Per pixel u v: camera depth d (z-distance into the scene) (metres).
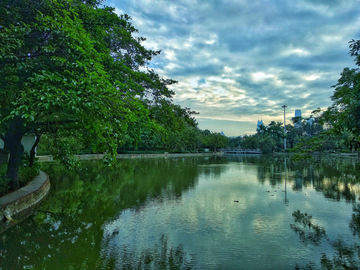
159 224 8.36
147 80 11.79
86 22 9.45
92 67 6.39
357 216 9.16
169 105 13.36
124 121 7.15
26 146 22.89
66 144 12.64
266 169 25.58
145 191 13.77
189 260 5.91
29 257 6.11
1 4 6.23
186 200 11.69
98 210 10.02
